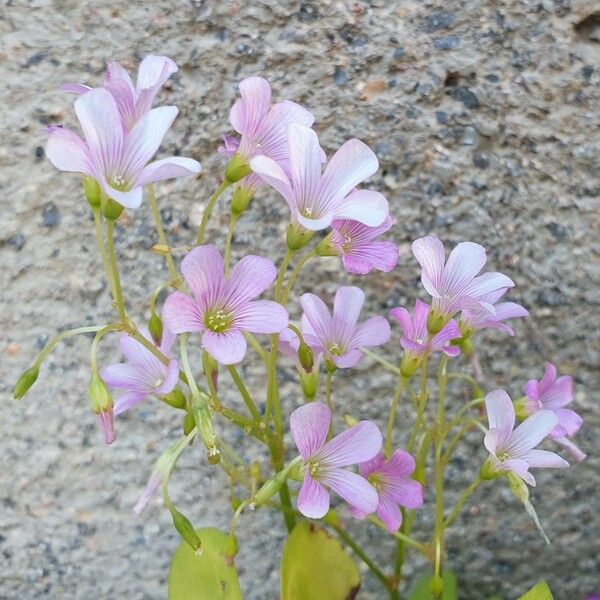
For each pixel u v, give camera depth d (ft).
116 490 0.62
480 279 0.43
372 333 0.47
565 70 0.58
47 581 0.63
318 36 0.57
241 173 0.40
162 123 0.37
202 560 0.45
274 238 0.59
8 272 0.59
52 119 0.58
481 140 0.58
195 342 0.60
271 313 0.38
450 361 0.60
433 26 0.57
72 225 0.59
